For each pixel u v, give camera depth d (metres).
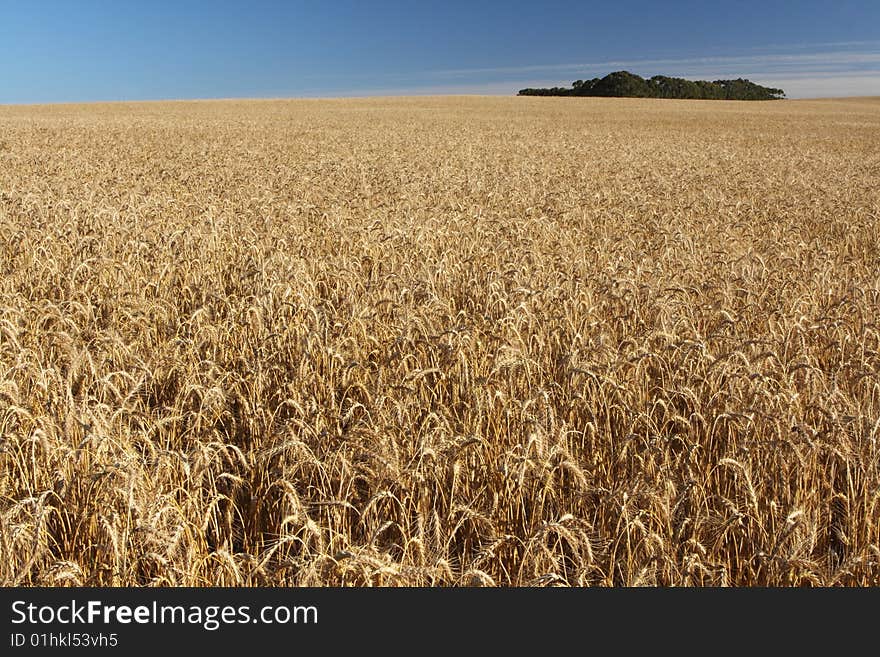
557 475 4.11
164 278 7.94
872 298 7.30
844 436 3.95
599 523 3.87
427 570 2.92
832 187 19.45
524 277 7.82
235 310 6.42
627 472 4.28
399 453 3.97
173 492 3.50
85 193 14.59
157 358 5.52
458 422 4.60
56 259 8.59
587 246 10.59
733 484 4.14
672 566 3.30
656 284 7.45
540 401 4.51
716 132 48.00
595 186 19.09
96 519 3.62
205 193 16.30
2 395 4.19
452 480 3.98
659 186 19.00
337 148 31.48
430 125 50.69
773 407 4.38
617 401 4.85
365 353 5.65
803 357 5.38
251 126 45.62
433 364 5.26
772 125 54.62
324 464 3.76
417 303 6.76
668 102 88.19
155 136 36.53
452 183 18.75
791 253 9.83
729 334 6.00
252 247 9.37
